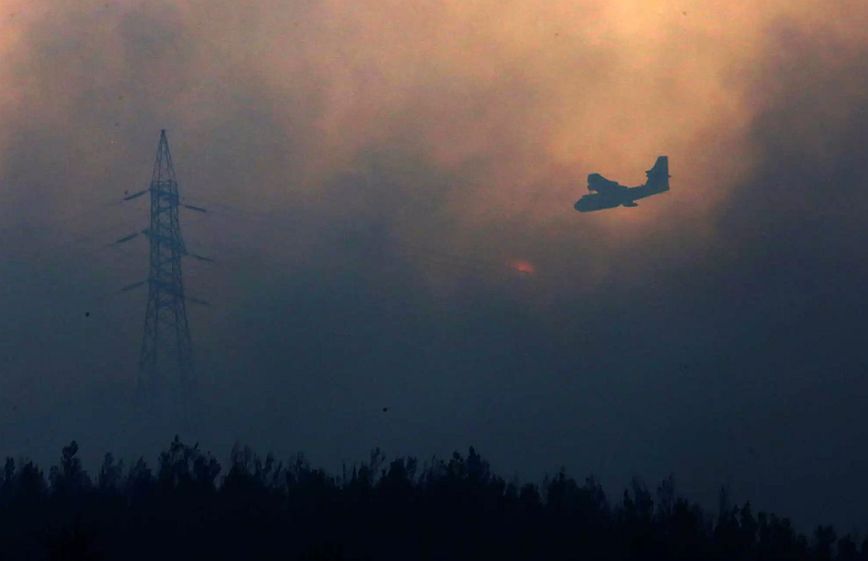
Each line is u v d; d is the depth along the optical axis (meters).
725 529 88.94
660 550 84.56
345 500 90.25
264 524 86.56
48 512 87.44
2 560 74.94
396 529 87.38
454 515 89.19
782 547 89.44
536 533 88.31
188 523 85.94
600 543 87.81
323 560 69.88
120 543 81.69
